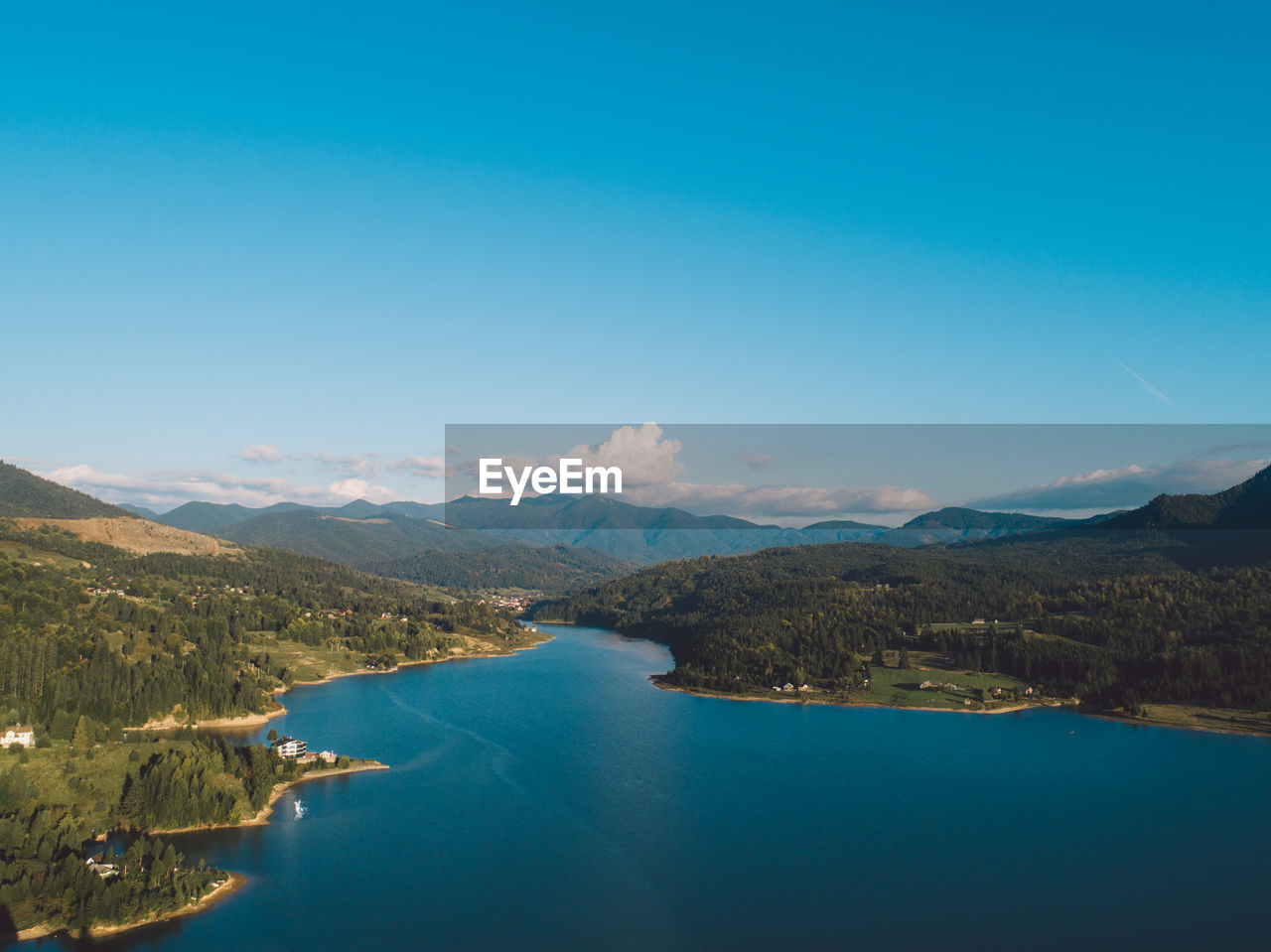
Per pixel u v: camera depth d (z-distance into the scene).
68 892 142.88
